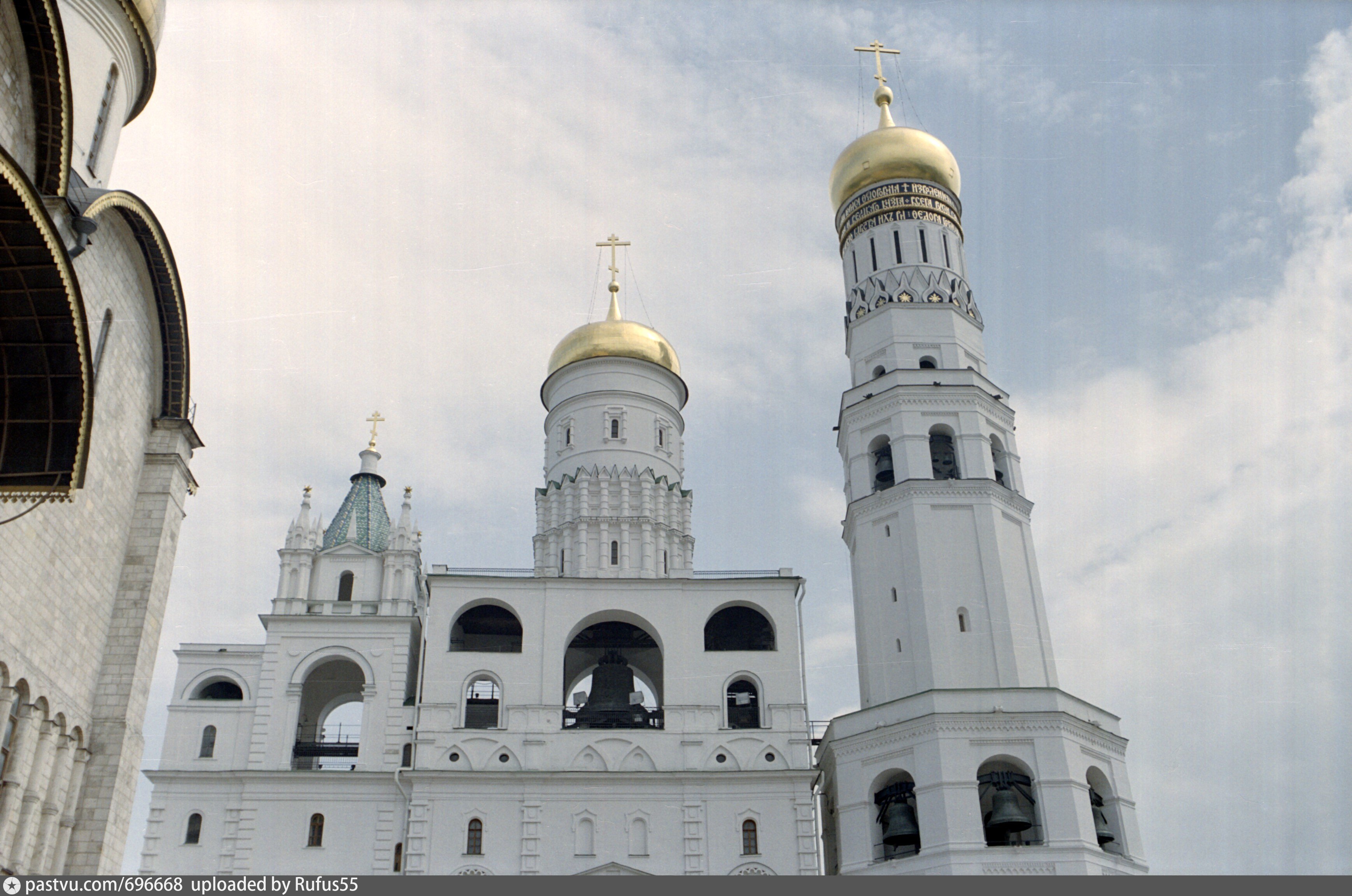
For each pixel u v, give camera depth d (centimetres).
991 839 4728
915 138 6312
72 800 3366
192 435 3978
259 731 5419
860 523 5522
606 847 5062
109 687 3556
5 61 2830
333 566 5947
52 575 3259
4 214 2427
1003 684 4906
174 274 3744
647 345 6988
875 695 5150
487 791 5169
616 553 6241
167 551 3812
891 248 6094
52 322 2627
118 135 3825
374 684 5600
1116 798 4847
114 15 3759
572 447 6681
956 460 5506
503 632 6194
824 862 5781
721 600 5656
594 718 5581
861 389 5803
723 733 5316
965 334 5894
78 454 2728
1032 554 5372
